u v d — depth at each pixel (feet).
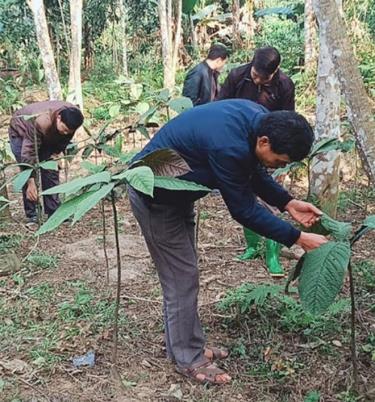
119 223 18.42
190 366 10.11
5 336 11.43
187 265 9.86
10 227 18.19
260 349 10.94
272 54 15.12
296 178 21.68
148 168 7.64
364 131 10.23
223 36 48.57
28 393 9.65
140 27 51.21
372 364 10.40
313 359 10.57
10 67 46.68
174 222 9.60
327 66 15.43
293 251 15.14
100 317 12.10
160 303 12.88
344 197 19.88
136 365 10.53
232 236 17.34
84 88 41.14
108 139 14.82
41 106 17.16
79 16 30.78
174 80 39.96
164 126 9.39
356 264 14.58
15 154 17.62
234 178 8.61
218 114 8.80
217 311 12.32
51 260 15.21
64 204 7.99
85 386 9.87
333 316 11.70
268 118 8.32
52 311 12.55
